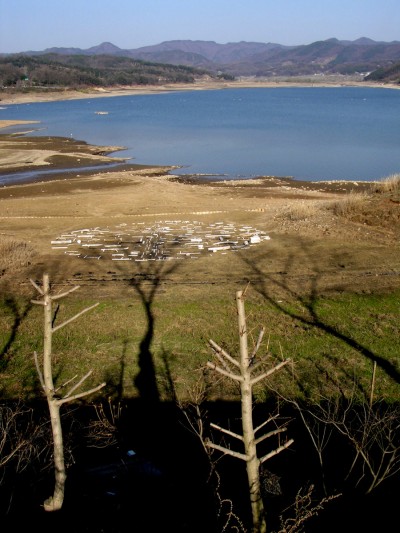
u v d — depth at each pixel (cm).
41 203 2858
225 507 627
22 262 1742
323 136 6316
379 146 5400
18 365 1109
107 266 1711
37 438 754
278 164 4584
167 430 884
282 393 974
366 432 728
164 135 6806
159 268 1677
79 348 1173
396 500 674
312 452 800
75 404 968
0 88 14862
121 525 582
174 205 2753
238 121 8475
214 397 980
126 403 973
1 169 4406
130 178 3809
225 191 3319
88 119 9138
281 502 667
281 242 1895
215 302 1384
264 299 1396
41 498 634
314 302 1366
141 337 1216
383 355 1103
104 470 703
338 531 618
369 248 1761
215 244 1912
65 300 1428
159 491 651
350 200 2158
